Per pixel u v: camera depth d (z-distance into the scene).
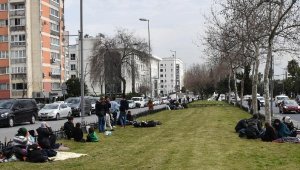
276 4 23.02
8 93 74.38
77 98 47.72
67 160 14.00
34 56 75.12
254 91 33.16
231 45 28.80
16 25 74.31
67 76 115.06
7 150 14.17
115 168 12.35
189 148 16.44
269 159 13.66
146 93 114.62
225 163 12.86
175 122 32.06
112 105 28.89
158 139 20.27
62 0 86.50
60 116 41.25
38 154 13.70
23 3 74.06
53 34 80.94
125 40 72.50
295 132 19.73
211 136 21.06
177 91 92.44
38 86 74.81
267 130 19.00
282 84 123.38
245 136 20.38
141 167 12.40
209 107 58.72
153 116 40.09
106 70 71.50
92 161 13.72
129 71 74.38
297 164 12.70
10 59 74.44
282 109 49.03
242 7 25.23
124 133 23.75
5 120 31.75
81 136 19.61
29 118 35.09
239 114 40.97
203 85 113.00
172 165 12.60
